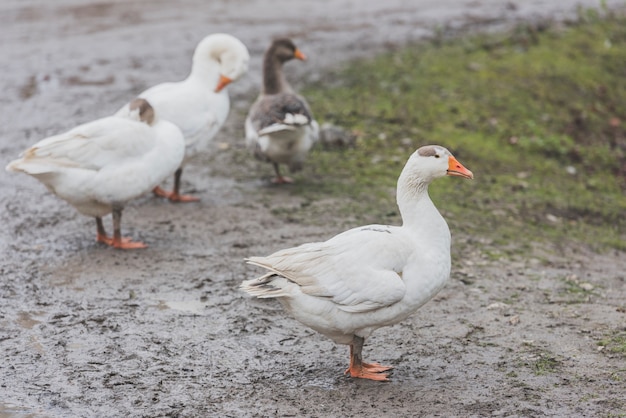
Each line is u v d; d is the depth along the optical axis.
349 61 19.47
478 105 17.69
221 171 13.90
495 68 19.70
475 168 15.12
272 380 7.58
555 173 15.77
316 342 8.38
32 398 7.18
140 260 10.26
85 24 22.11
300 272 7.23
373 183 13.68
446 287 9.86
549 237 12.49
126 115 10.66
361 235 7.39
